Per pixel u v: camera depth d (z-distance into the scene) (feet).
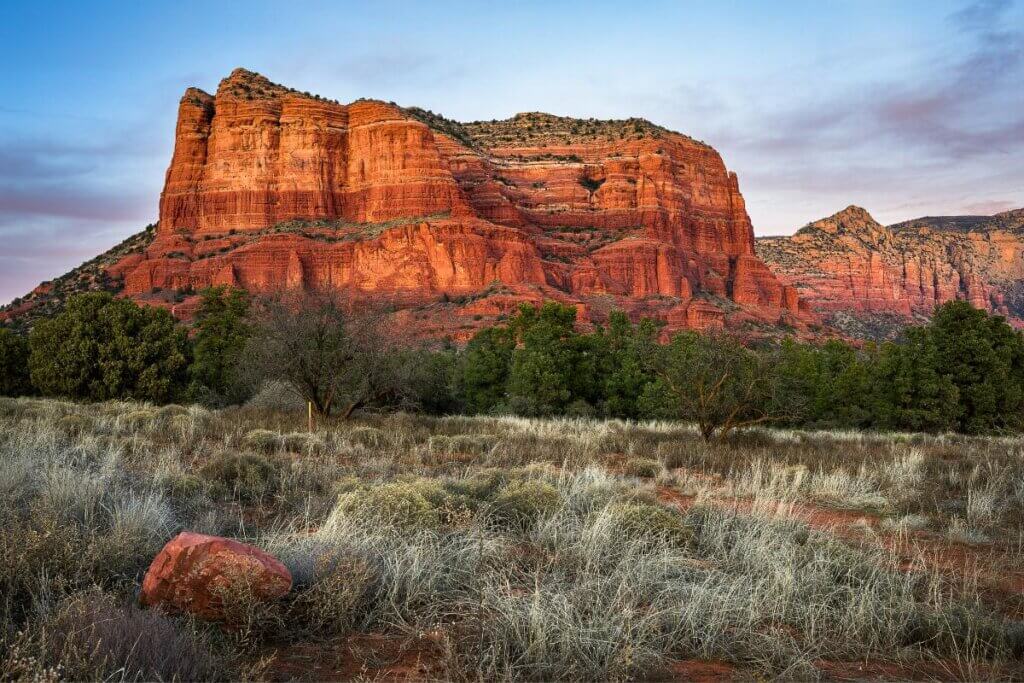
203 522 21.68
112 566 15.90
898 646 15.23
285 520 23.93
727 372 63.46
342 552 16.97
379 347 74.64
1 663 9.98
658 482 40.37
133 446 38.70
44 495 20.44
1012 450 58.13
